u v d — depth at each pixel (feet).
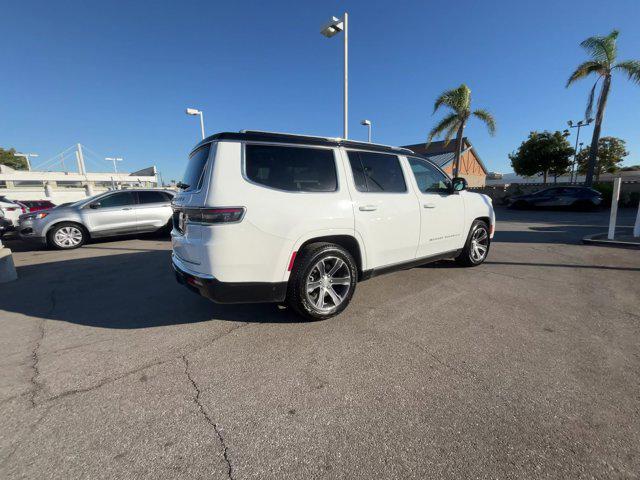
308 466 5.44
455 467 5.35
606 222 38.40
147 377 8.00
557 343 9.27
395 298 12.91
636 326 10.26
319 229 10.23
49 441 6.02
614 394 7.05
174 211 11.52
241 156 9.47
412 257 13.41
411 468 5.35
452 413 6.57
